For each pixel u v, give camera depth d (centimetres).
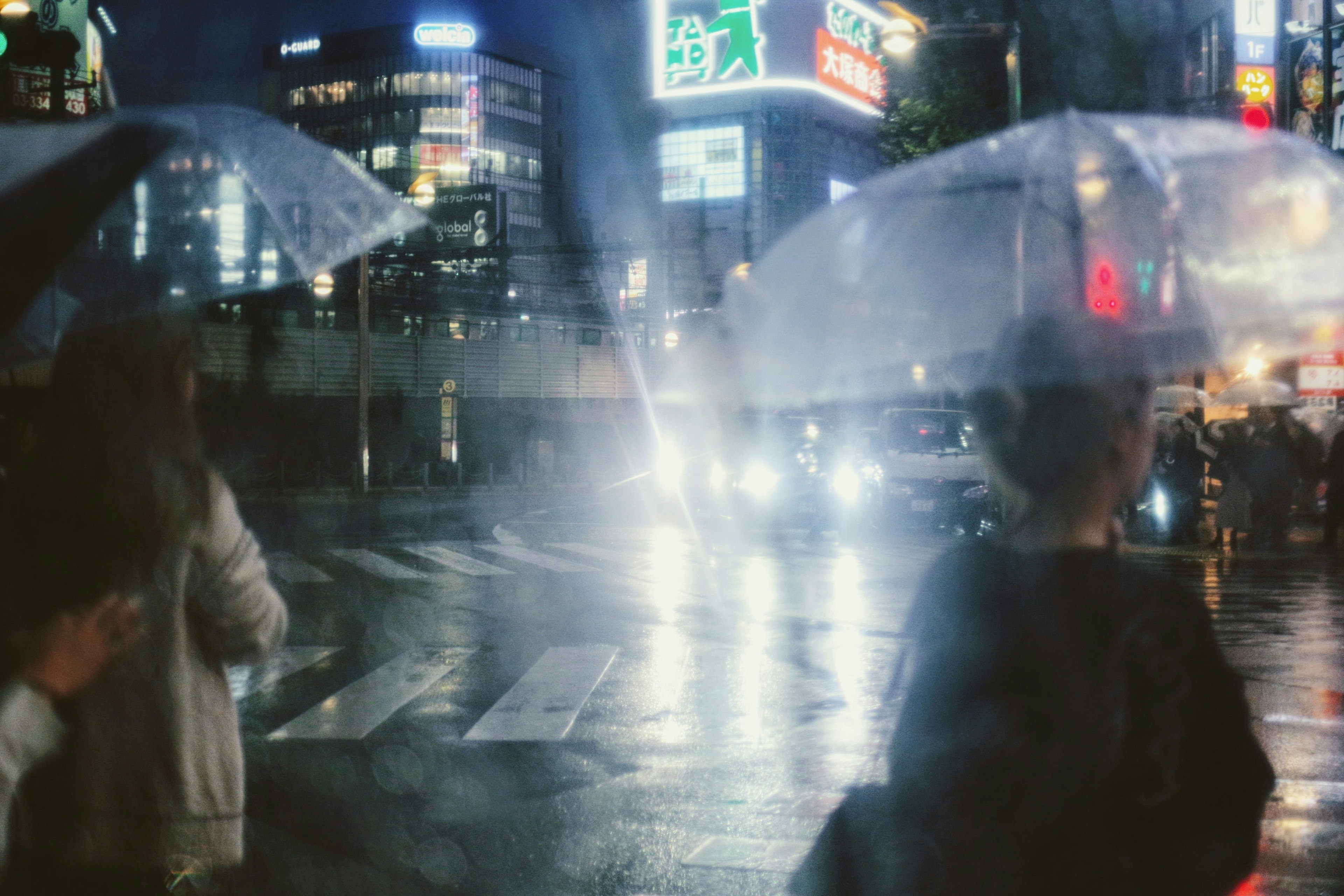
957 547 161
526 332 5484
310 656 965
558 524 2341
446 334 5197
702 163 11225
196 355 236
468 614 1179
